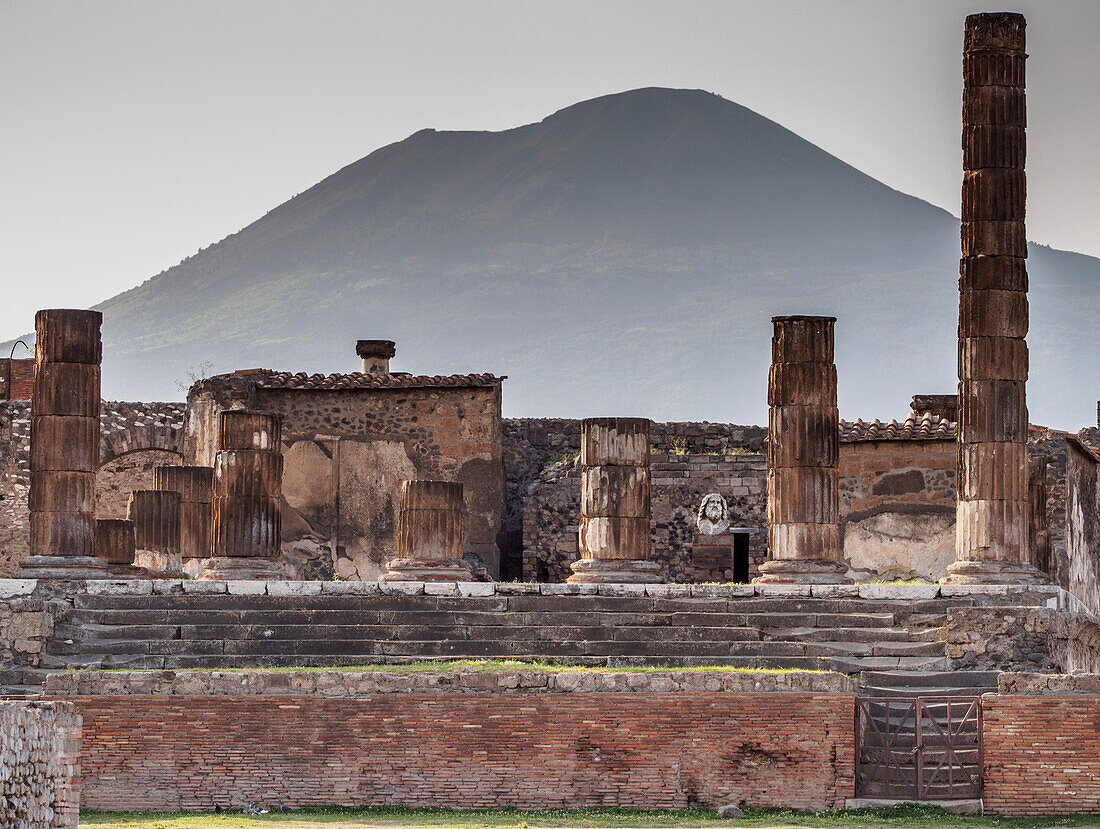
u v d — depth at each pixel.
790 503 50.03
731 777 37.59
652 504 67.62
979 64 50.03
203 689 38.56
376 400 65.19
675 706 37.91
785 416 50.31
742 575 67.69
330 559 64.56
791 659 43.00
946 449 63.41
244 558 51.31
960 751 38.28
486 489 64.69
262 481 51.59
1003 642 43.62
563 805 37.78
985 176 49.84
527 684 38.44
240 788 38.09
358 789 38.06
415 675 38.50
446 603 45.66
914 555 63.34
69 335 50.06
